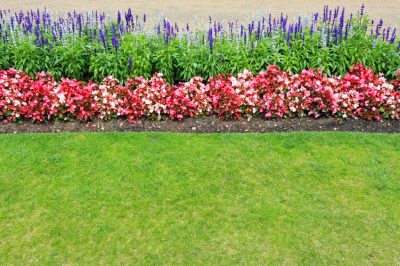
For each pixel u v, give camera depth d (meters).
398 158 5.82
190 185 5.29
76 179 5.40
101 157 5.84
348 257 4.27
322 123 6.76
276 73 7.29
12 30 8.12
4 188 5.23
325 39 7.73
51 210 4.89
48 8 14.40
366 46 7.84
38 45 7.83
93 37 8.10
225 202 5.02
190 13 13.66
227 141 6.20
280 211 4.86
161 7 14.59
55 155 5.86
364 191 5.19
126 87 7.12
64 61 7.73
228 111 6.82
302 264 4.20
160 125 6.73
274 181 5.36
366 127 6.70
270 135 6.36
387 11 13.44
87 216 4.80
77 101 6.72
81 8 14.45
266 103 6.76
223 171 5.54
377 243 4.43
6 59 7.73
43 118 6.76
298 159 5.79
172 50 7.66
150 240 4.49
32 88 6.93
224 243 4.45
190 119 6.87
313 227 4.64
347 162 5.73
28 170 5.57
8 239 4.50
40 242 4.47
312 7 14.29
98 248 4.39
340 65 7.68
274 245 4.42
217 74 7.66
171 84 7.81
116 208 4.92
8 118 6.75
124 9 14.28
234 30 9.11
